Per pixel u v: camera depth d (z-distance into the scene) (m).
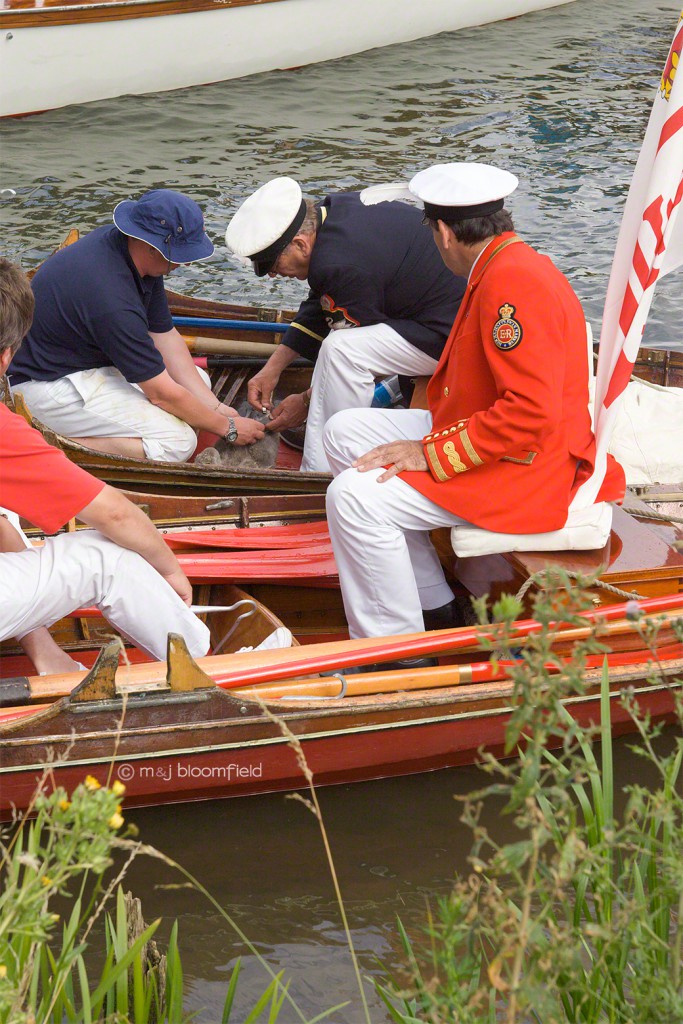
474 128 20.59
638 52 25.17
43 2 19.95
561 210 17.06
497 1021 4.92
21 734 5.86
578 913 4.52
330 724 6.39
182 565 7.60
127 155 18.97
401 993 4.61
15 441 5.79
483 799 6.88
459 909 4.10
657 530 7.85
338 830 6.66
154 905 6.12
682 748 4.51
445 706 6.57
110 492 6.04
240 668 6.24
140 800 6.47
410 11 24.97
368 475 6.85
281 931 6.01
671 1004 3.97
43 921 3.73
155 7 21.22
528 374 6.23
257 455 9.95
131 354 8.74
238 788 6.60
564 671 3.71
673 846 4.20
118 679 6.02
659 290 14.56
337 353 9.03
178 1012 4.75
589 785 6.96
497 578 7.21
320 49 24.02
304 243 8.62
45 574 6.09
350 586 7.16
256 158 19.02
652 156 6.62
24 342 9.11
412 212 9.02
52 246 15.12
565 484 6.72
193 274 14.52
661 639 6.96
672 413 9.77
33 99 20.69
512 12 27.05
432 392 7.25
